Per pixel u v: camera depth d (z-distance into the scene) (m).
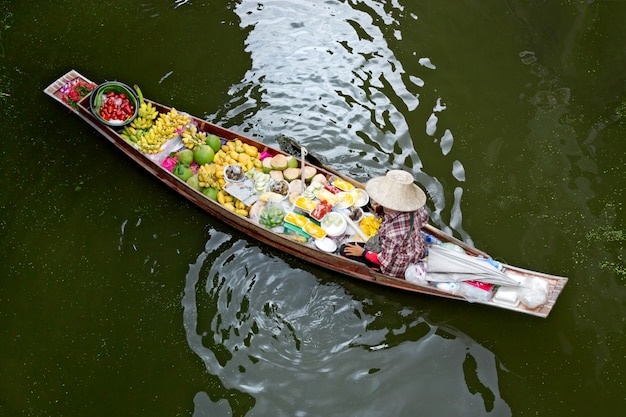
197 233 6.16
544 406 5.13
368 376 5.31
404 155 6.73
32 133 6.87
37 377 5.32
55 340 5.52
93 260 6.00
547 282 5.41
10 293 5.79
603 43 7.64
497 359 5.39
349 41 7.83
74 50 7.68
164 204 6.35
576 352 5.40
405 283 5.48
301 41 7.84
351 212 5.81
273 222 5.70
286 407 5.15
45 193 6.44
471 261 5.34
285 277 5.85
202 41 7.81
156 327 5.59
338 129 6.95
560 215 6.25
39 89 7.25
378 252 5.47
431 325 5.58
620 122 6.94
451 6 8.20
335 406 5.16
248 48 7.75
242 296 5.75
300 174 6.07
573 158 6.67
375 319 5.61
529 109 7.11
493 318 5.59
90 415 5.12
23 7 8.12
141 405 5.16
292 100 7.22
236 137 6.38
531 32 7.86
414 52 7.69
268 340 5.51
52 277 5.89
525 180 6.51
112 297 5.77
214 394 5.22
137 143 6.27
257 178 6.05
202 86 7.34
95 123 6.62
